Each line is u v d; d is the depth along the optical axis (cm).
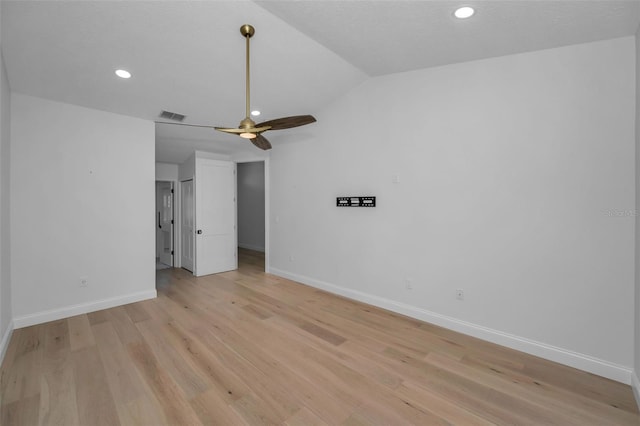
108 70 280
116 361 239
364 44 270
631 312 213
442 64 299
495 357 249
